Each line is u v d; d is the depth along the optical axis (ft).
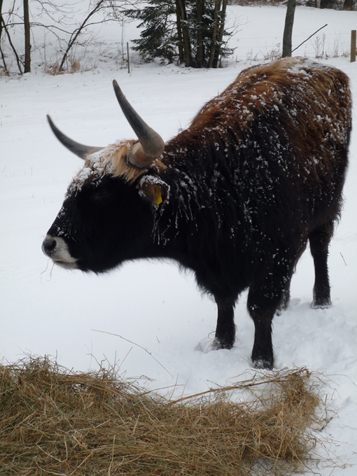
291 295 12.14
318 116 10.09
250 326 10.91
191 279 13.12
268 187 8.86
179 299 12.18
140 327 11.05
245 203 8.81
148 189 8.38
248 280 9.21
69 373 8.98
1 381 8.36
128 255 9.06
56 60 64.03
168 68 59.06
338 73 11.19
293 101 9.77
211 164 8.89
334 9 99.96
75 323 11.28
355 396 8.30
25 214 17.95
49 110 39.01
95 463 7.10
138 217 8.73
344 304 11.19
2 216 17.85
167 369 9.50
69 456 7.20
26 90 49.60
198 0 57.62
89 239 8.70
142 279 13.28
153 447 7.25
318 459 7.27
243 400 8.42
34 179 22.30
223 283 9.30
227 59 64.03
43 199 19.49
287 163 9.14
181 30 60.23
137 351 10.16
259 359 9.41
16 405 8.00
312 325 10.42
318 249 11.21
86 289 12.82
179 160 8.89
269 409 7.94
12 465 7.06
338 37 70.33
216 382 9.02
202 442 7.39
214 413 7.95
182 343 10.37
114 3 72.43
